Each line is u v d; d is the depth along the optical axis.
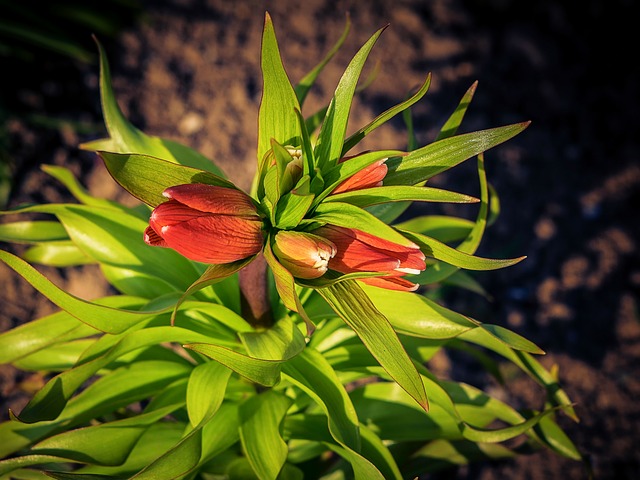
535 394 0.77
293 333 0.37
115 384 0.43
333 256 0.31
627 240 0.87
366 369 0.43
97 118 0.90
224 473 0.47
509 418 0.47
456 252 0.31
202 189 0.30
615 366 0.79
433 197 0.31
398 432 0.47
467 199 0.30
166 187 0.31
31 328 0.41
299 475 0.46
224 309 0.40
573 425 0.75
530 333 0.81
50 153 0.86
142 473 0.33
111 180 0.85
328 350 0.46
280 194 0.30
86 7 0.93
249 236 0.30
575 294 0.84
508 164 0.92
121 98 0.91
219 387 0.38
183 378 0.45
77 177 0.86
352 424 0.37
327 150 0.32
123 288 0.46
